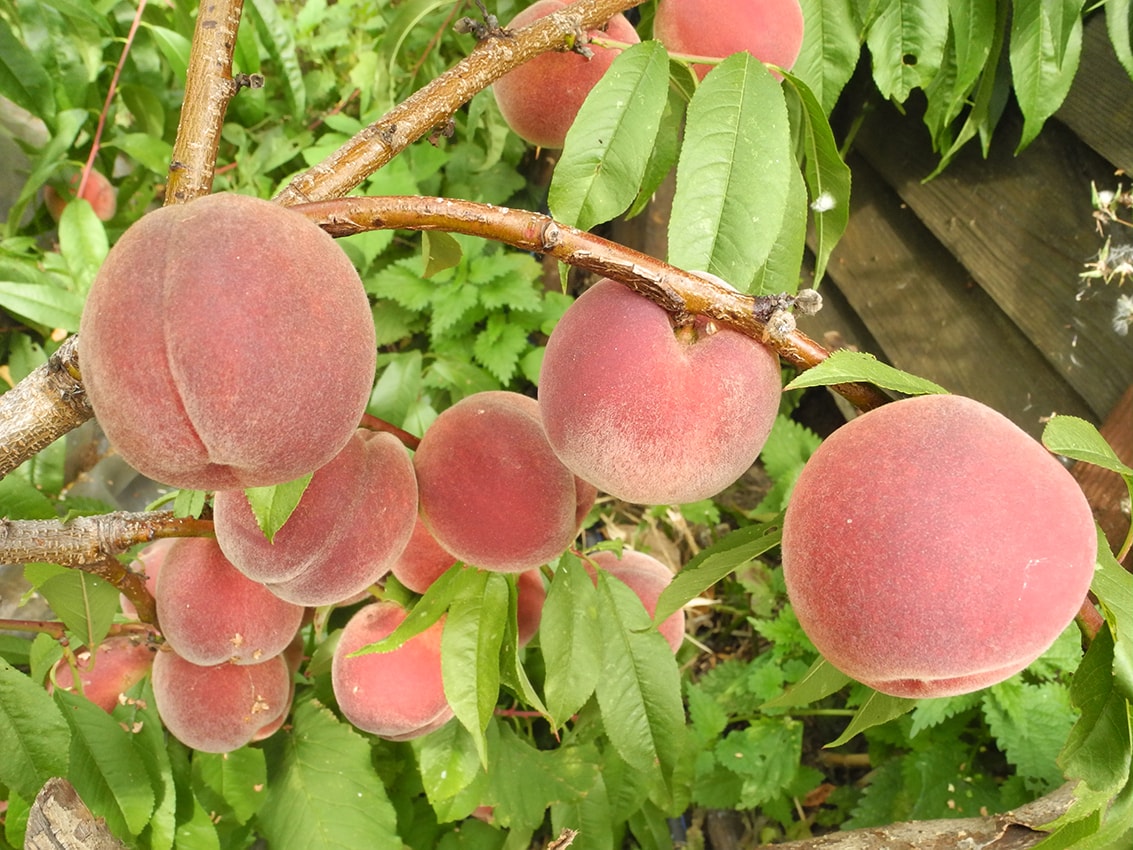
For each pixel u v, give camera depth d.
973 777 0.67
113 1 0.74
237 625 0.45
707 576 0.36
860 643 0.31
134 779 0.46
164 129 0.87
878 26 0.55
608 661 0.49
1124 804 0.32
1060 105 0.55
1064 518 0.30
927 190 0.70
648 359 0.34
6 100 0.88
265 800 0.55
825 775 0.78
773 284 0.41
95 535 0.40
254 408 0.29
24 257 0.67
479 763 0.53
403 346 1.04
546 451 0.43
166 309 0.28
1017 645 0.30
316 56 1.08
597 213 0.39
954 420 0.32
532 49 0.38
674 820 0.78
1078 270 0.58
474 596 0.44
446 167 1.02
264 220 0.30
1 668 0.41
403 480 0.43
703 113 0.37
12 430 0.31
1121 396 0.55
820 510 0.32
